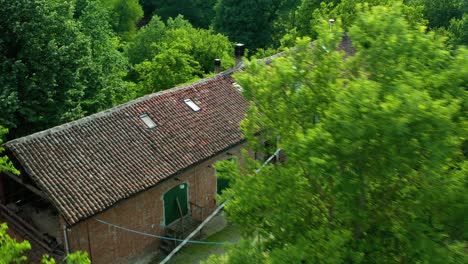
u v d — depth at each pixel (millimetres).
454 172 11766
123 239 22859
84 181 21453
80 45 32750
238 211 15117
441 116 10344
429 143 10492
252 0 59594
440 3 53125
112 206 21234
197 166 25375
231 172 15641
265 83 14328
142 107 25844
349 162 11773
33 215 24797
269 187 14164
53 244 21938
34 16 29734
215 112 27422
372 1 41188
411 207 12234
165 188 24109
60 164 21656
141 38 53875
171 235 24531
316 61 13953
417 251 11469
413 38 12078
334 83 13461
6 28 29562
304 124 14406
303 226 13984
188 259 23469
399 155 11023
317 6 49312
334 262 11672
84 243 21391
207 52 46312
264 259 13375
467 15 45281
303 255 12023
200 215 26359
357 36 12531
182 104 27047
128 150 23500
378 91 11188
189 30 54156
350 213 12461
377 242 12719
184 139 25172
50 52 29609
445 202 11289
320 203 14203
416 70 11977
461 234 11648
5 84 28344
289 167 14359
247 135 15648
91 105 33000
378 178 11945
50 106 30094
